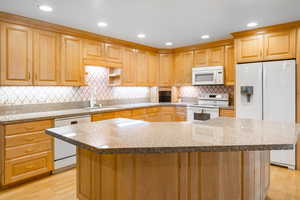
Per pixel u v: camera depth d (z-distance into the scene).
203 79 4.59
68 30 3.37
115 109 3.85
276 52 3.26
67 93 3.74
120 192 1.59
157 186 1.52
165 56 5.20
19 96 3.13
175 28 3.47
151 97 5.53
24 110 3.18
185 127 1.91
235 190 1.69
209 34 3.85
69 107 3.77
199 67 4.71
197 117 4.45
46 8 2.61
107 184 1.66
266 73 3.32
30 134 2.73
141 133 1.65
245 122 2.20
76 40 3.54
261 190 2.11
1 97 2.96
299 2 2.47
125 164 1.56
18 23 2.85
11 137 2.56
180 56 5.06
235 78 3.65
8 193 2.48
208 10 2.72
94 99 4.13
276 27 3.25
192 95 5.28
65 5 2.52
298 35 3.08
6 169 2.53
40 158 2.84
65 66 3.39
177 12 2.78
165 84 5.23
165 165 1.52
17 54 2.85
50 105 3.50
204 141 1.38
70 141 1.48
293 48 3.12
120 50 4.30
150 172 1.52
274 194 2.46
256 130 1.76
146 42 4.49
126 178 1.56
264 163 2.19
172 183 1.52
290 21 3.10
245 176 1.74
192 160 1.54
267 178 2.35
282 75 3.18
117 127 1.91
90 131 1.74
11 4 2.47
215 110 4.18
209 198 1.58
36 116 2.83
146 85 4.93
